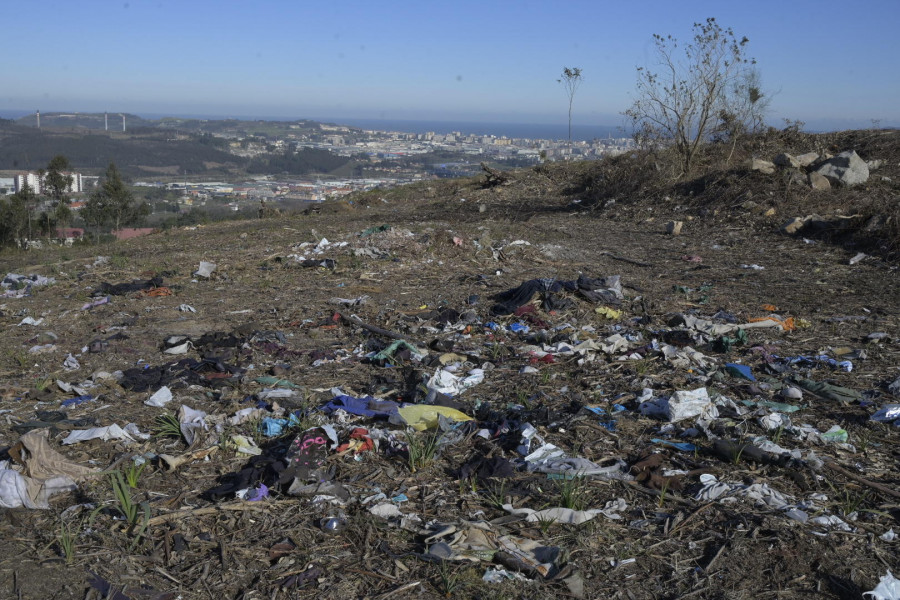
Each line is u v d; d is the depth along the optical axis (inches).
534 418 183.9
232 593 115.4
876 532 132.0
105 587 114.8
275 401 196.2
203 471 156.6
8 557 123.2
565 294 311.1
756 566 122.5
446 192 886.4
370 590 116.4
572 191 763.4
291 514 138.7
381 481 152.6
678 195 616.4
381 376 218.8
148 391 205.2
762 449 161.9
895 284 346.3
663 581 119.3
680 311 298.7
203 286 355.6
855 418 183.2
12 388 207.2
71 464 153.3
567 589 116.2
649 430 179.3
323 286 351.3
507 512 139.1
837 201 516.7
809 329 270.2
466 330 268.4
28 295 345.4
